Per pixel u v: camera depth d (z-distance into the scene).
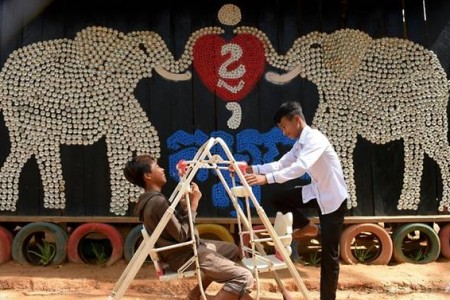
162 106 4.81
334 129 4.84
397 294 4.14
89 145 4.79
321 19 4.88
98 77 4.75
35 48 4.74
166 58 4.80
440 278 4.37
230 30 4.84
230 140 4.82
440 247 4.87
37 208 4.77
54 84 4.74
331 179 3.48
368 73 4.86
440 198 4.90
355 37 4.87
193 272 3.04
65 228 4.83
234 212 4.80
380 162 4.88
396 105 4.87
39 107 4.74
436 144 4.88
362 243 5.36
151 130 4.79
